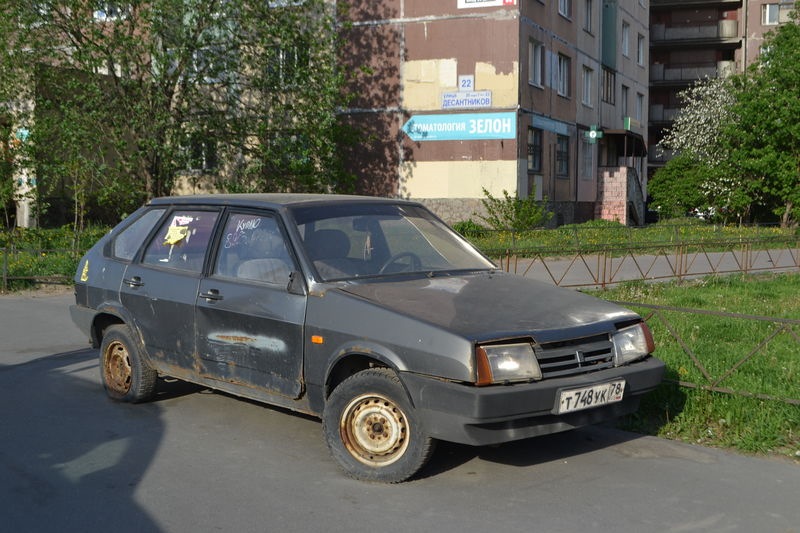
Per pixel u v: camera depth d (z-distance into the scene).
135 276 6.08
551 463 4.87
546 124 26.92
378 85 25.59
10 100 20.33
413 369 4.32
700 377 6.50
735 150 30.61
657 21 53.34
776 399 5.55
